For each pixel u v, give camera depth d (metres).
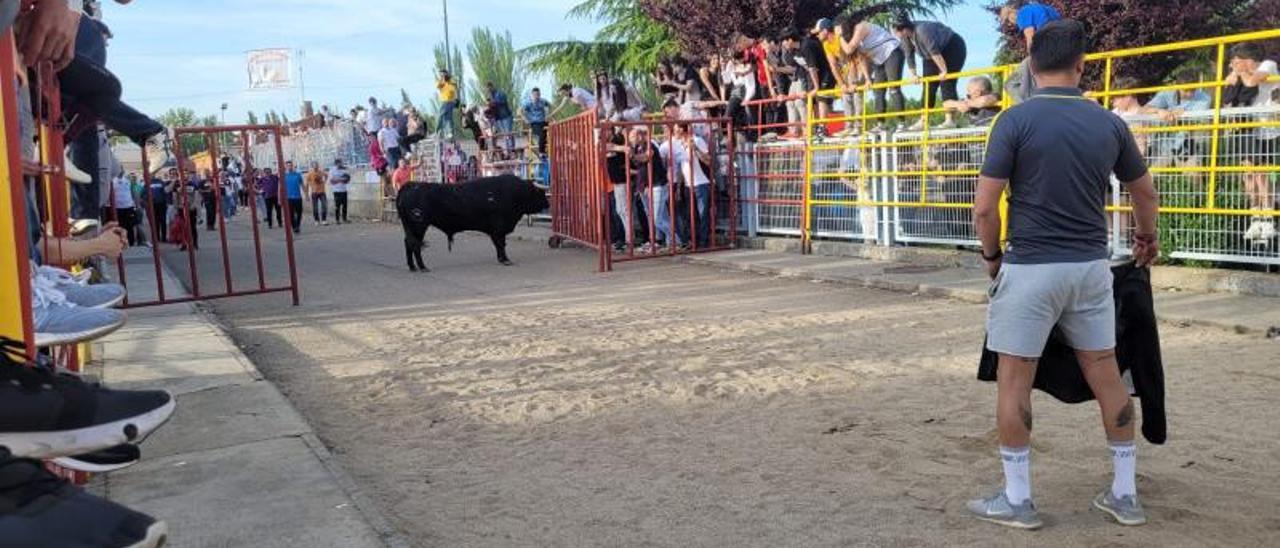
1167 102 9.69
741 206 14.45
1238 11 20.53
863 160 12.16
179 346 7.69
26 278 3.04
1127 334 3.84
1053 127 3.53
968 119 11.54
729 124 14.11
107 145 7.59
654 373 6.69
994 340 3.71
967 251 11.12
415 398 6.32
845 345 7.38
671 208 13.74
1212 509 3.84
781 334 7.94
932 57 12.01
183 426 5.16
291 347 8.39
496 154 24.33
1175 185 8.93
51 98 4.98
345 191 28.94
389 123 28.88
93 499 1.83
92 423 2.32
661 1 28.53
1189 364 6.25
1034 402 5.43
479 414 5.84
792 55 14.39
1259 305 7.68
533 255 15.62
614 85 17.28
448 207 14.06
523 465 4.83
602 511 4.14
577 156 14.56
